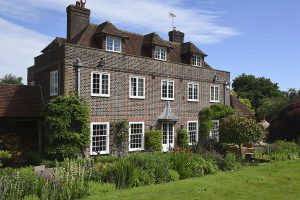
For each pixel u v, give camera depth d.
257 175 14.37
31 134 22.36
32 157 19.78
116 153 21.95
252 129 19.75
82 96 20.34
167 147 25.52
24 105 21.92
